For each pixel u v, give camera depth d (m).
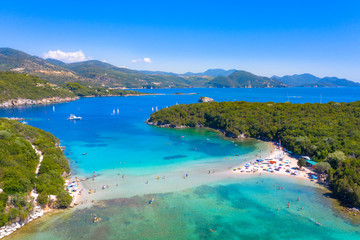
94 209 68.62
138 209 69.00
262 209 69.94
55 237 56.50
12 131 105.44
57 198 69.19
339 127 133.75
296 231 60.19
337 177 82.81
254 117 172.88
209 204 72.31
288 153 123.25
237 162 109.50
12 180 65.75
